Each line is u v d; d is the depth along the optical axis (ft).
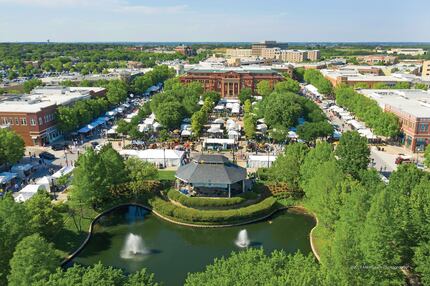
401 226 157.48
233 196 274.77
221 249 226.38
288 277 117.08
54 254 157.79
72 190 250.57
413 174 207.00
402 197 169.17
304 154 287.69
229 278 126.00
